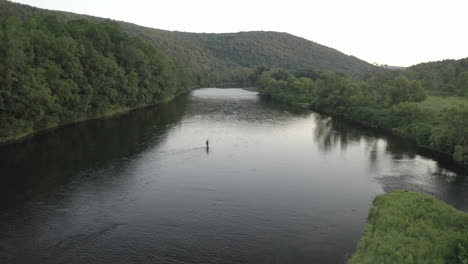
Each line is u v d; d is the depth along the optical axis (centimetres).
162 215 3500
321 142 7062
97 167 4950
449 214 3178
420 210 3269
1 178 4378
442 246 2627
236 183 4506
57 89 6994
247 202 3881
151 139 6819
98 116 9306
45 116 6950
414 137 7462
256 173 4938
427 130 6925
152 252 2809
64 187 4159
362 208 3756
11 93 5803
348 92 11744
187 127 8269
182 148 6216
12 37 5966
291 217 3509
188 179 4603
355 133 8119
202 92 19788
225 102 14238
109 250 2823
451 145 6031
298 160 5675
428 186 4447
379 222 3130
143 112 10681
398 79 9944
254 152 6125
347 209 3725
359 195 4141
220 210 3653
